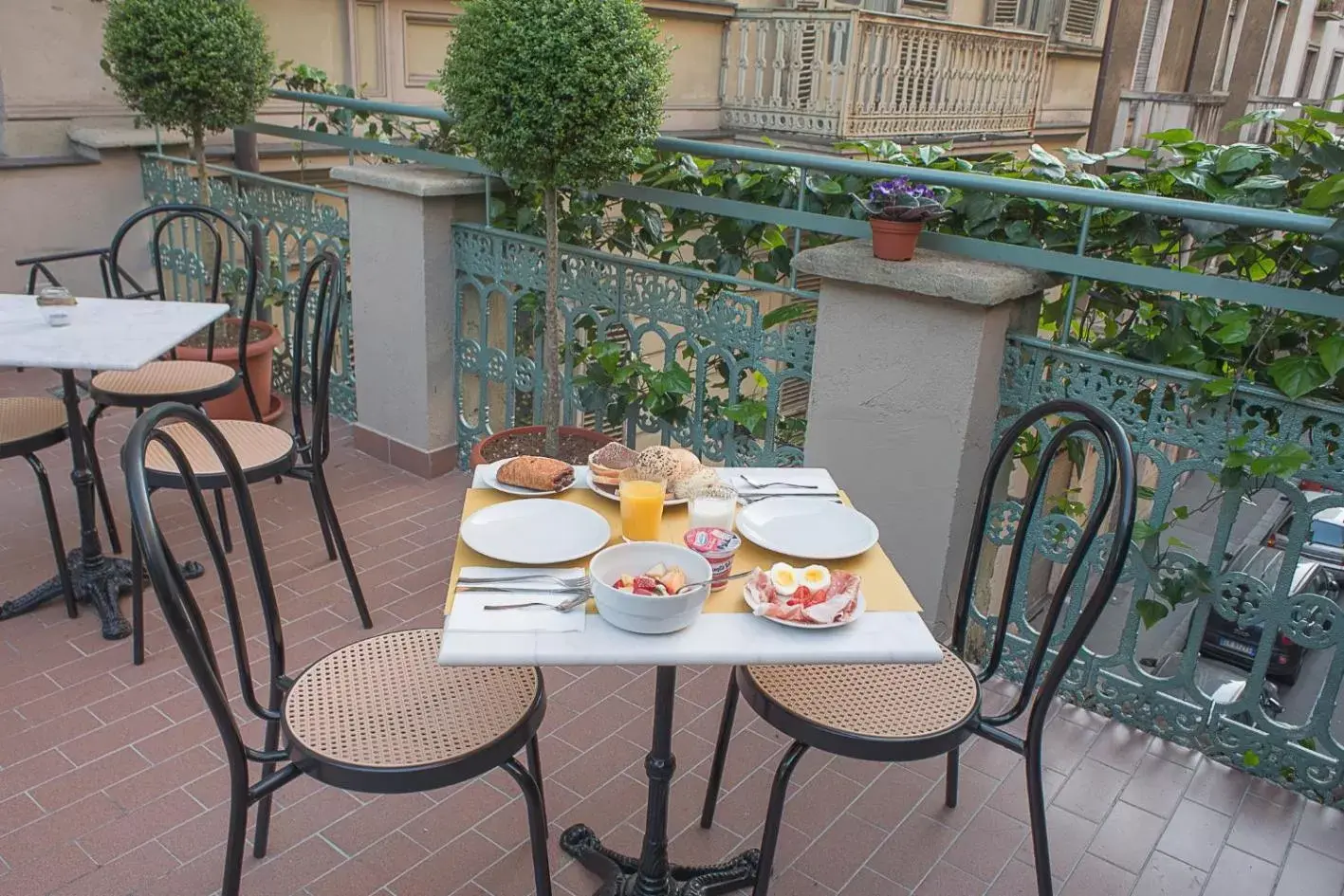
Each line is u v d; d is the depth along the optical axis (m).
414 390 3.89
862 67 7.48
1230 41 13.22
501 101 2.81
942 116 8.64
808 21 7.50
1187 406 2.38
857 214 2.84
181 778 2.28
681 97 7.74
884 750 1.75
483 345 3.79
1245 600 2.38
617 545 1.64
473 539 1.74
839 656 1.49
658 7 7.10
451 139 3.88
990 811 2.32
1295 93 17.11
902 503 2.71
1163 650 5.15
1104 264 2.38
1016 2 10.45
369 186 3.72
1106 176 2.60
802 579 1.65
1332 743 2.35
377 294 3.88
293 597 3.06
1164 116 10.47
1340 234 2.02
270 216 4.58
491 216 3.63
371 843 2.12
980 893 2.08
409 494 3.83
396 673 1.86
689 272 3.13
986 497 2.06
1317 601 2.29
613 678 2.76
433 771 1.62
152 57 4.03
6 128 4.73
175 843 2.09
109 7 4.11
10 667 2.65
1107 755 2.54
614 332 5.05
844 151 7.48
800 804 2.31
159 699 2.56
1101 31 11.66
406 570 3.26
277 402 4.57
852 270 2.55
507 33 2.69
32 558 3.20
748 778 2.38
